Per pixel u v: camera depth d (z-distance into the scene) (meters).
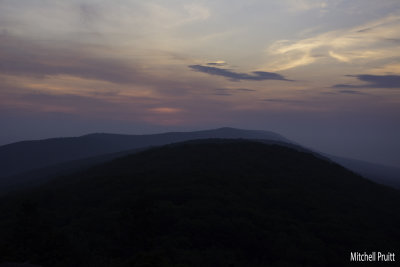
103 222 17.17
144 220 15.63
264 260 15.07
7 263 10.93
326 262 15.10
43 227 14.97
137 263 11.08
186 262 13.28
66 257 13.18
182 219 17.66
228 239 16.28
